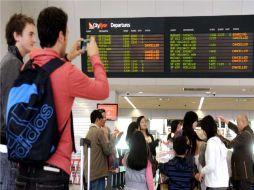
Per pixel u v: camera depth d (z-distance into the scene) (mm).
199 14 7215
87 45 1854
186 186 4309
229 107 16828
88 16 7293
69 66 1619
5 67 2086
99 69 1745
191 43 6211
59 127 1585
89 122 8891
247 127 5301
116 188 6699
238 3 7078
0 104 2047
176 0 7113
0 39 6020
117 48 6336
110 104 8258
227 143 5199
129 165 4047
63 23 1731
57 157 1575
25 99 1534
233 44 6137
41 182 1547
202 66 6207
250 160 5082
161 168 4469
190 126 5043
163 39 6262
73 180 8117
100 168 4844
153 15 7254
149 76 6301
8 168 2059
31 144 1498
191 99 13539
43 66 1600
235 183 5203
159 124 17734
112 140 5586
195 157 5008
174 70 6254
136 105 16359
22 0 7016
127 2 7180
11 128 1519
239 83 7898
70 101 1630
